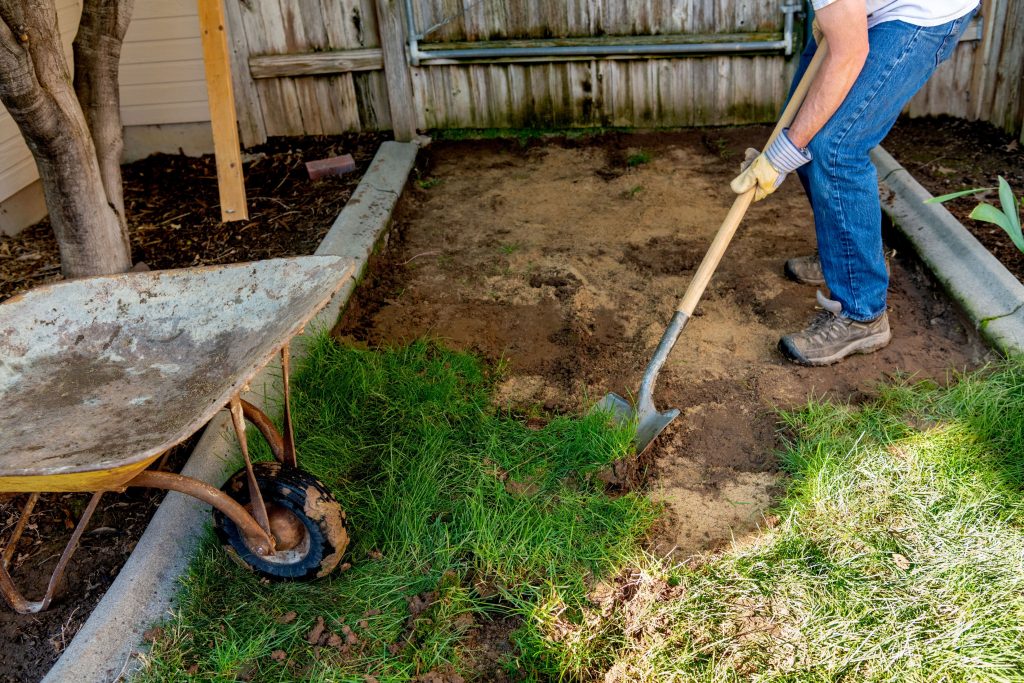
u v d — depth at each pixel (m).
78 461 2.03
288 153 5.72
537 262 4.24
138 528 2.81
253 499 2.30
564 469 2.88
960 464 2.72
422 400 3.22
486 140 5.79
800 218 4.48
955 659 2.15
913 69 2.84
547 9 5.48
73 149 3.29
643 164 5.26
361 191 4.88
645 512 2.71
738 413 3.15
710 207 4.67
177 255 4.49
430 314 3.87
